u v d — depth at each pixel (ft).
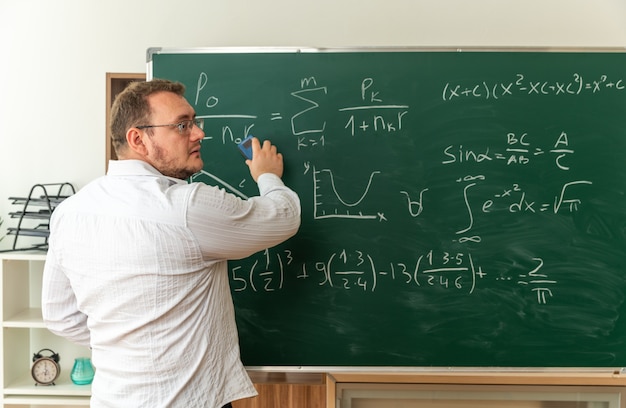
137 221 4.59
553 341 6.56
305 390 7.71
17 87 8.34
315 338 6.56
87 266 4.71
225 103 6.58
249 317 6.56
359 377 7.16
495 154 6.57
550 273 6.57
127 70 8.32
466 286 6.57
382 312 6.57
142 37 8.27
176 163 5.11
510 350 6.56
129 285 4.62
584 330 6.56
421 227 6.56
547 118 6.59
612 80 6.59
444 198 6.57
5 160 8.40
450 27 8.10
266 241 5.08
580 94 6.59
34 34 8.30
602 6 8.02
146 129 4.96
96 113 8.38
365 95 6.57
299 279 6.56
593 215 6.57
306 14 8.14
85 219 4.71
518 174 6.57
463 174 6.57
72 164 8.41
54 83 8.34
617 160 6.59
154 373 4.71
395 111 6.57
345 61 6.57
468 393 7.08
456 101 6.57
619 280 6.57
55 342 8.50
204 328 4.86
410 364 6.57
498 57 6.57
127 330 4.67
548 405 7.04
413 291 6.56
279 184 5.72
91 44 8.30
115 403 4.79
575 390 6.97
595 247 6.57
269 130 6.57
